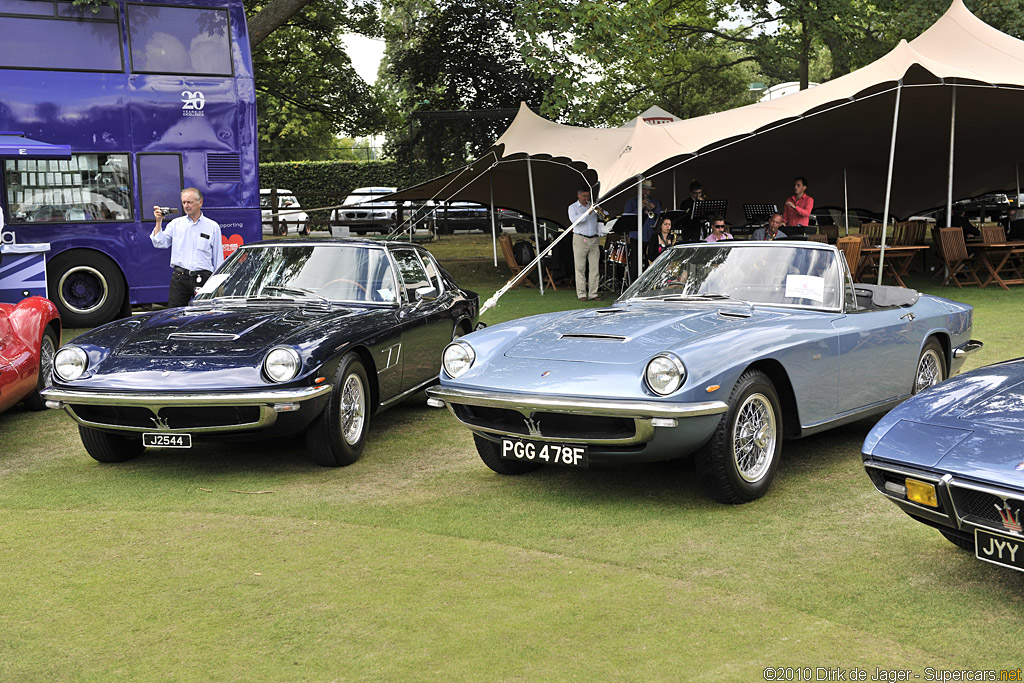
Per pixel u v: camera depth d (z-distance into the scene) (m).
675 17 30.17
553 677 2.98
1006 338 9.63
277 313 6.17
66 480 5.59
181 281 8.71
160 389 5.25
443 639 3.29
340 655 3.18
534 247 18.42
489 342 5.25
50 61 11.56
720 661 3.08
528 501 4.97
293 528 4.59
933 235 17.08
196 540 4.43
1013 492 3.18
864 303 6.55
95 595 3.76
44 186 11.72
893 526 4.39
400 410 7.62
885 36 27.45
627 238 14.83
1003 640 3.18
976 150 19.72
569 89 17.45
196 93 12.19
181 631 3.40
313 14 24.86
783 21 27.61
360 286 6.78
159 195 12.09
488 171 18.80
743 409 4.72
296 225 27.23
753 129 12.42
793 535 4.30
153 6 12.02
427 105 34.22
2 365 6.52
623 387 4.49
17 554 4.26
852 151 19.44
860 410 5.55
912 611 3.43
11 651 3.25
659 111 21.27
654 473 5.46
